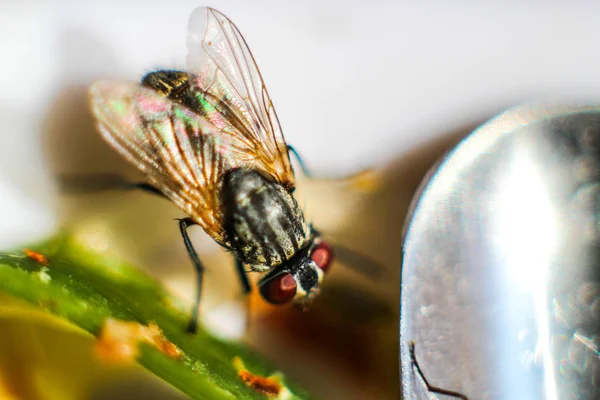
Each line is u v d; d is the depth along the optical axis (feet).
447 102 0.17
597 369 0.15
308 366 0.17
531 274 0.15
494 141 0.16
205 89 0.17
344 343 0.17
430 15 0.16
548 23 0.17
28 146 0.16
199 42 0.17
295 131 0.17
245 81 0.17
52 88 0.16
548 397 0.15
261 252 0.17
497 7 0.17
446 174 0.15
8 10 0.16
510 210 0.15
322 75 0.17
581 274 0.15
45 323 0.15
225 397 0.15
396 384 0.17
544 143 0.16
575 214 0.15
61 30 0.16
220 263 0.17
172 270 0.17
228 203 0.17
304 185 0.17
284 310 0.17
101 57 0.17
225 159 0.17
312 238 0.17
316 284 0.17
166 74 0.17
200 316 0.17
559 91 0.16
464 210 0.15
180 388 0.15
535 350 0.15
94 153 0.17
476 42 0.17
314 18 0.17
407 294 0.15
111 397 0.16
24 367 0.16
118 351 0.15
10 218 0.16
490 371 0.15
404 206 0.17
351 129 0.17
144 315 0.16
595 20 0.17
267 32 0.17
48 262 0.16
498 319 0.15
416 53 0.17
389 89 0.17
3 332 0.15
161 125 0.17
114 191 0.17
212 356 0.16
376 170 0.17
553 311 0.15
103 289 0.16
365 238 0.17
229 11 0.17
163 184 0.17
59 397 0.16
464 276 0.15
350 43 0.17
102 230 0.17
